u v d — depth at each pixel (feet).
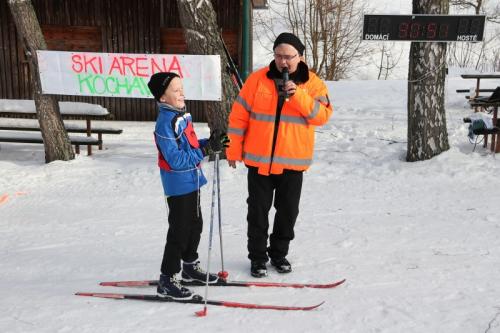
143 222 17.65
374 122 37.17
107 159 27.12
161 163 10.55
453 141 27.63
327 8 79.05
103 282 12.11
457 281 11.44
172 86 10.11
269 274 12.20
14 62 39.14
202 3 23.53
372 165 23.72
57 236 16.53
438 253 13.28
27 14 24.71
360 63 89.20
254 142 11.51
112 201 20.40
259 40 87.71
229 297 10.99
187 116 10.57
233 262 13.20
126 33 38.88
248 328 9.53
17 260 14.38
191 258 11.54
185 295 10.78
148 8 38.50
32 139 28.19
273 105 11.30
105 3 38.52
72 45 39.24
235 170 23.27
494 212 16.57
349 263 12.76
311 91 11.45
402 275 11.89
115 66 24.81
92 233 16.65
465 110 40.65
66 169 25.12
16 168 25.76
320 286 11.37
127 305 10.72
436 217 16.40
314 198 19.29
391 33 22.15
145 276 12.60
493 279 11.48
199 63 23.98
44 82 25.39
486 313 9.82
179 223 10.64
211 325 9.68
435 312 9.96
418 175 21.52
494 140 24.35
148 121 40.24
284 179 11.68
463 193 18.97
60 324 9.85
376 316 9.88
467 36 21.70
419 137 23.08
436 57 22.35
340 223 16.21
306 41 83.71
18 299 11.25
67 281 12.51
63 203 20.38
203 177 11.00
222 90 24.54
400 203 18.20
